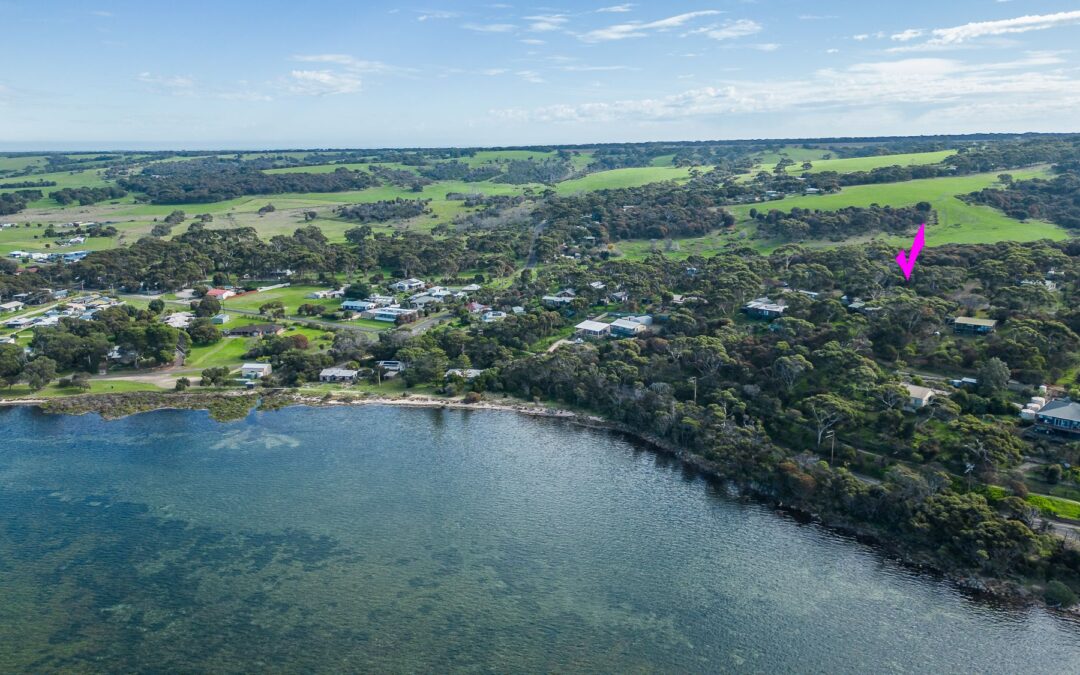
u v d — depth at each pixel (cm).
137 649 8675
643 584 10100
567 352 18525
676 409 15200
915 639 8875
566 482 13312
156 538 11231
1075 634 8888
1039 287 17625
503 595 9831
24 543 11031
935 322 16412
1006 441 11700
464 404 17675
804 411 14162
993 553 9900
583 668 8412
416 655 8606
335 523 11750
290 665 8406
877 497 11400
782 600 9706
